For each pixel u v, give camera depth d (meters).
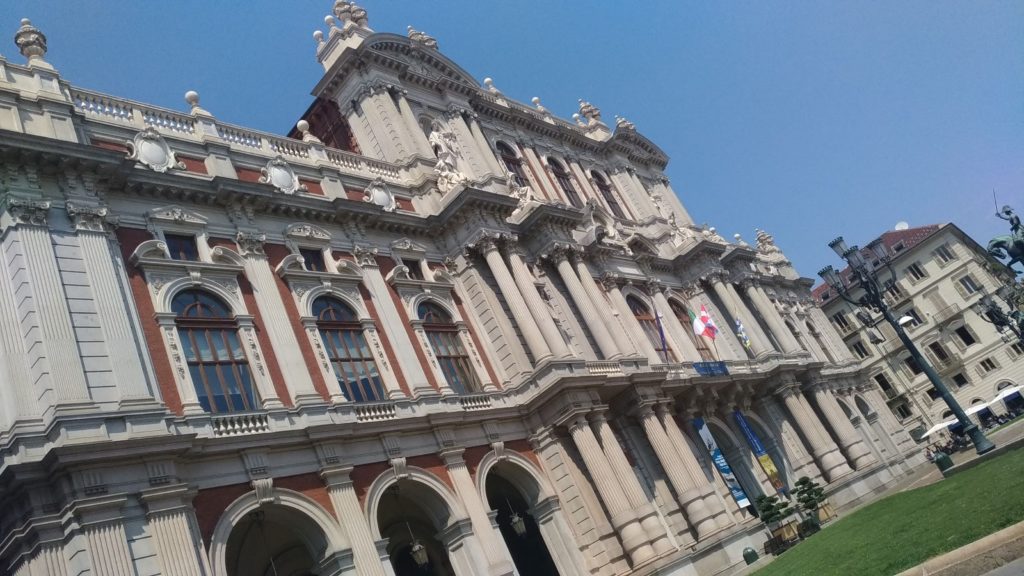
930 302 72.94
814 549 23.08
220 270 23.28
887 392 75.25
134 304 20.61
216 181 24.31
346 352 25.50
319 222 27.84
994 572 11.96
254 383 22.17
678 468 31.41
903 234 77.81
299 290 25.30
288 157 28.92
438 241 32.34
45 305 18.25
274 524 22.75
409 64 38.81
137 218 22.33
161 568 16.66
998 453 24.56
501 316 30.78
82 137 22.31
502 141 42.97
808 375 48.25
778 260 62.50
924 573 13.27
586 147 50.28
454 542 24.45
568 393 28.80
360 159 32.25
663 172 56.97
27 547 16.34
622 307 38.50
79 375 17.75
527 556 29.66
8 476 16.06
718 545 29.75
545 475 28.73
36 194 19.78
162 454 17.72
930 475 34.12
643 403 32.19
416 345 27.98
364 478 22.61
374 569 20.92
